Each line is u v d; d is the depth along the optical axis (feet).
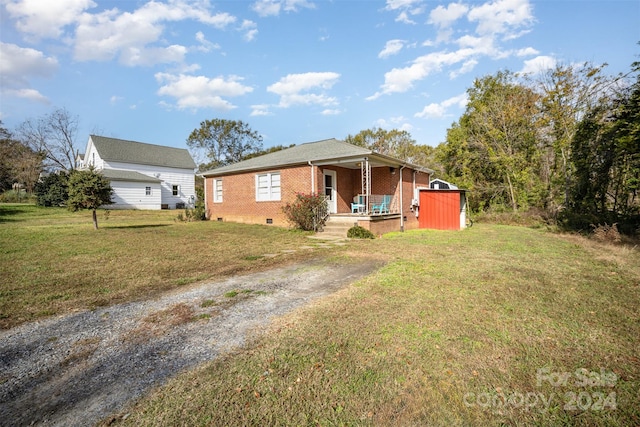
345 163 45.93
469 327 10.91
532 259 23.35
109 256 23.97
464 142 79.71
